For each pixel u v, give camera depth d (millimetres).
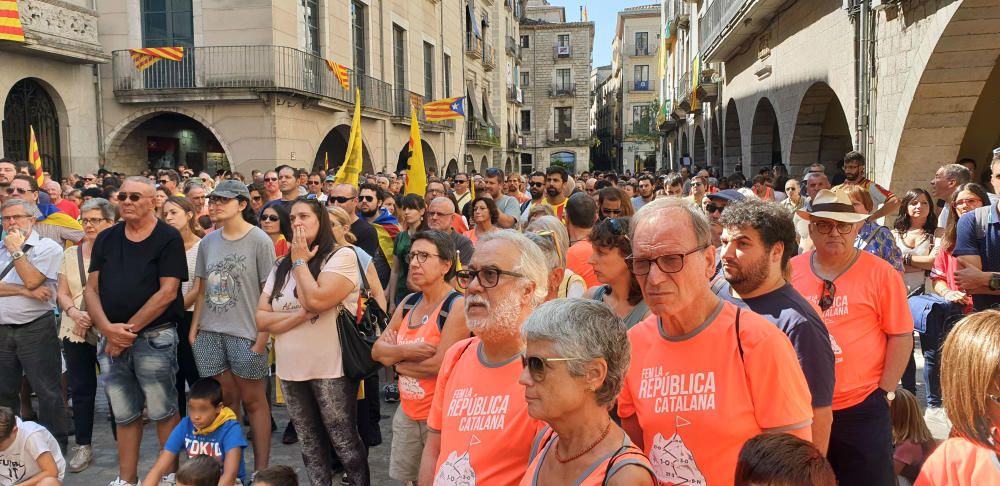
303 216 4375
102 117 17859
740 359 2377
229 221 5195
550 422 2064
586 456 2051
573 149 61938
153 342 4969
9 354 5586
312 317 4375
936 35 8914
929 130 9844
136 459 5090
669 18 39750
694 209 2445
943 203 7926
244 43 17453
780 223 2814
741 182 13023
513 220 7953
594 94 95438
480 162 37938
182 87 17453
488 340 2645
